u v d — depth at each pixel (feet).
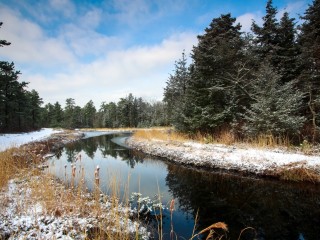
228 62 52.90
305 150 35.76
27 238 12.84
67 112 254.88
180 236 15.62
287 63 52.95
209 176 31.60
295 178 28.02
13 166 27.68
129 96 230.07
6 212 15.84
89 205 18.43
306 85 44.16
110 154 51.19
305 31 52.31
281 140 41.32
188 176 31.73
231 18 63.98
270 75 44.21
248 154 36.22
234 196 24.13
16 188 21.26
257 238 15.62
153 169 35.83
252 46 56.03
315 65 44.32
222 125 52.49
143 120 223.51
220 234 16.07
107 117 249.34
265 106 41.09
